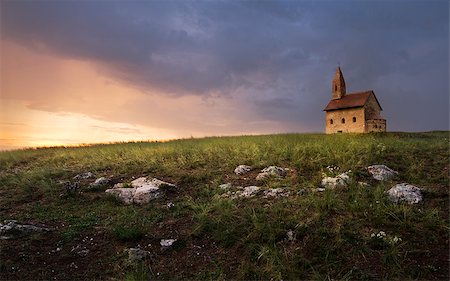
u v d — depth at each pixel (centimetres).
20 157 1986
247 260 688
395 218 787
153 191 1068
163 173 1332
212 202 953
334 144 1586
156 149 1802
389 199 891
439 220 770
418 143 1684
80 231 837
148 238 793
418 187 969
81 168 1540
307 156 1403
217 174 1273
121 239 786
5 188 1249
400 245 684
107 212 966
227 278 643
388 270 633
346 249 693
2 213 977
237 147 1659
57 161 1781
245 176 1230
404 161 1272
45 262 698
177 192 1116
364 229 751
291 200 911
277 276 625
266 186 1073
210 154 1570
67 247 759
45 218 929
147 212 948
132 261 693
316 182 1052
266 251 685
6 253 714
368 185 992
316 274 622
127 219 895
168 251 741
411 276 612
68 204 1039
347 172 1112
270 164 1330
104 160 1659
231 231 779
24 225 830
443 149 1478
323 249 691
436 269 626
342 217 801
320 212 815
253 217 812
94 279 648
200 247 753
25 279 641
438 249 683
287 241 730
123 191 1088
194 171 1326
